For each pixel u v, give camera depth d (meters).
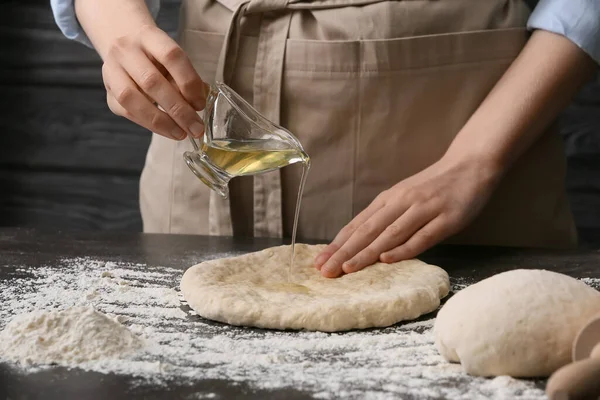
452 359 0.91
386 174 1.52
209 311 1.07
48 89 2.38
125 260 1.36
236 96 1.14
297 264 1.30
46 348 0.91
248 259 1.29
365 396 0.81
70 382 0.84
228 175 1.17
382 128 1.49
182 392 0.82
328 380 0.86
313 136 1.50
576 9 1.42
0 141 2.42
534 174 1.57
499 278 0.92
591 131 2.19
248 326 1.06
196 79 1.12
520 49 1.51
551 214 1.59
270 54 1.48
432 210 1.31
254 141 1.11
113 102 1.31
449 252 1.43
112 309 1.11
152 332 1.02
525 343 0.85
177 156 1.61
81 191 2.43
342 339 1.00
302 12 1.49
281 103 1.50
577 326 0.86
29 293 1.17
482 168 1.37
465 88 1.50
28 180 2.43
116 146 2.39
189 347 0.97
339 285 1.19
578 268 1.32
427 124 1.50
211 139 1.12
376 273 1.23
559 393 0.67
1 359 0.90
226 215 1.55
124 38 1.18
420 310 1.09
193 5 1.54
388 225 1.32
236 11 1.46
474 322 0.87
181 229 1.63
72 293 1.17
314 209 1.54
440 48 1.47
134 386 0.83
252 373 0.88
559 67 1.42
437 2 1.48
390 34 1.46
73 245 1.46
